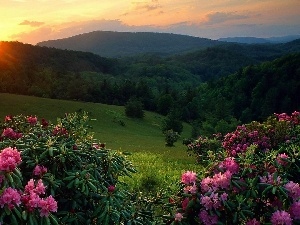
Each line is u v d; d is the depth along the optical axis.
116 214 5.64
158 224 6.32
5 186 4.66
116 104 116.19
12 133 7.29
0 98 81.12
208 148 23.73
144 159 24.61
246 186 5.86
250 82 116.94
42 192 5.05
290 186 5.57
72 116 7.60
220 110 83.31
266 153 6.88
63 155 5.92
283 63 116.19
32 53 196.62
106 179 6.73
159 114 110.94
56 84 117.06
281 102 101.75
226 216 5.74
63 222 5.63
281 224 5.36
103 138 60.22
